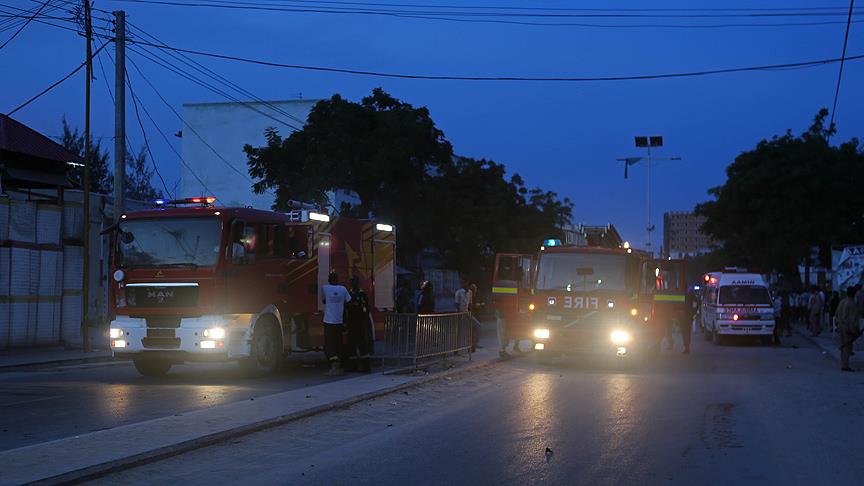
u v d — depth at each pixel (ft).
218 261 49.65
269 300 53.47
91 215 88.94
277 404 39.22
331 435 33.04
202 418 34.91
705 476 25.75
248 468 26.89
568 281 62.18
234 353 50.24
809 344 97.60
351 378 51.80
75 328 80.48
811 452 29.63
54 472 24.62
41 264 76.48
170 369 60.18
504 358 69.82
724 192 173.68
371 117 106.22
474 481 25.08
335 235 60.90
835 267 128.06
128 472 26.11
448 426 35.22
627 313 61.31
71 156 84.94
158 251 50.52
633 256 62.28
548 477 25.55
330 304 54.49
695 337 112.98
